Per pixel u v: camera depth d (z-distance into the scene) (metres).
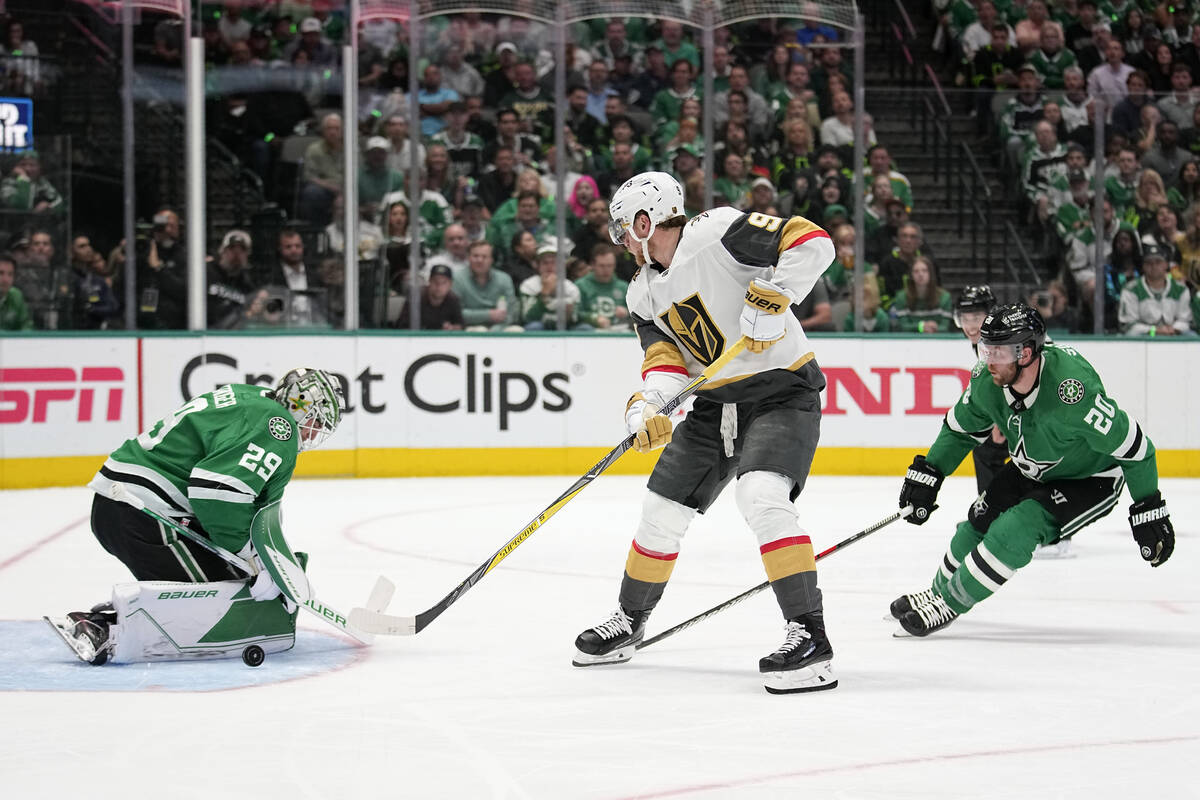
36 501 12.77
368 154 15.70
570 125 16.05
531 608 7.29
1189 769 4.21
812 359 5.65
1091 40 20.31
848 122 16.30
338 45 16.00
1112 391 15.95
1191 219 16.41
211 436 5.62
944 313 16.25
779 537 5.31
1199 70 20.55
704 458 5.70
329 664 5.80
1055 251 16.80
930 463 6.47
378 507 12.45
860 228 15.95
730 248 5.37
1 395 13.77
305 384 5.84
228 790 4.00
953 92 17.66
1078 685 5.43
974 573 6.18
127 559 5.83
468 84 15.78
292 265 15.70
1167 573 8.62
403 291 15.78
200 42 14.75
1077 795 3.93
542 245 15.88
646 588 5.80
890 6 21.42
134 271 15.02
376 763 4.28
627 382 15.76
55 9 14.88
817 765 4.24
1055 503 6.16
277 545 5.70
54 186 14.75
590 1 15.76
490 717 4.88
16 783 4.07
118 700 5.12
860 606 7.34
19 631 6.59
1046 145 16.80
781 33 16.31
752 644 6.29
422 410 15.36
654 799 3.90
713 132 16.25
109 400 14.30
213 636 5.80
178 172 15.88
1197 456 15.98
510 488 14.18
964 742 4.53
